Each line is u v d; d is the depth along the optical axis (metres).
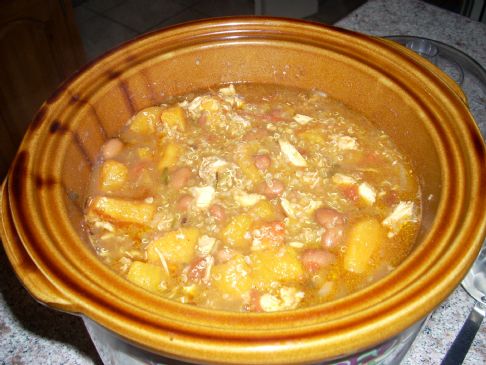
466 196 0.78
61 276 0.67
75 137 0.96
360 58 1.10
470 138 0.86
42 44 2.19
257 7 2.91
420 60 1.08
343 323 0.62
